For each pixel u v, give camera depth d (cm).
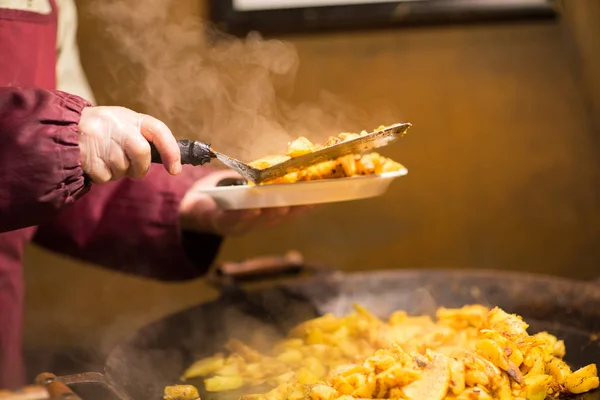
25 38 123
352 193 107
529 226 193
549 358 97
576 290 117
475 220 194
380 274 132
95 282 196
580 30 179
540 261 193
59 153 92
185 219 129
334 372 97
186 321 120
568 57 187
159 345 115
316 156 102
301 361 111
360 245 195
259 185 103
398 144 192
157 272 133
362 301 129
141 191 129
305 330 119
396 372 91
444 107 190
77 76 139
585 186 190
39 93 94
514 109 190
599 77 178
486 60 189
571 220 192
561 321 116
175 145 96
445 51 188
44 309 196
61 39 137
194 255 132
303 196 105
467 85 190
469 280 127
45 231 134
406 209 194
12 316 125
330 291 130
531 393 92
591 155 189
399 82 190
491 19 184
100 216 131
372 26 185
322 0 184
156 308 198
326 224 194
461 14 183
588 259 192
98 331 196
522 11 183
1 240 124
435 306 126
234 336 120
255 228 127
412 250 195
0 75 120
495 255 194
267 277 134
